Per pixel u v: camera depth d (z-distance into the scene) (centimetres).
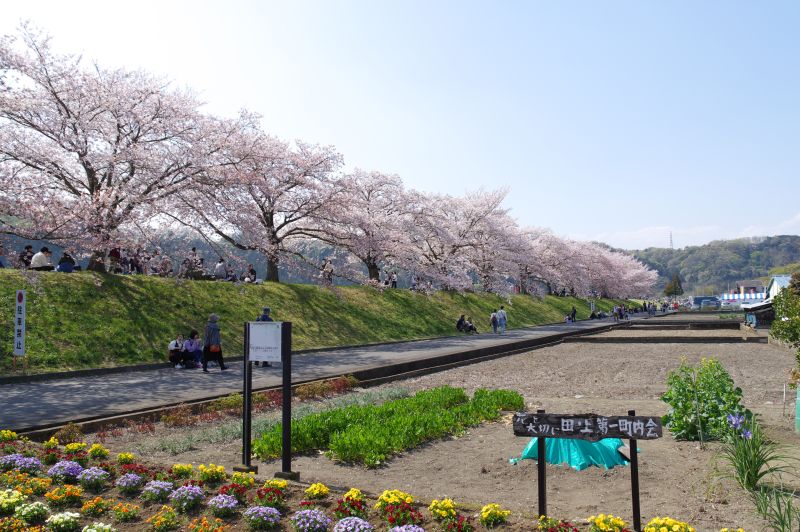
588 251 9569
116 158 2427
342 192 3725
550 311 6894
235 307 2925
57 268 2530
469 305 5312
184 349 2150
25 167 2461
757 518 609
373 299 4112
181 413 1242
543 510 576
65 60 2472
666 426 1133
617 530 508
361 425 1060
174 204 2658
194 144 2698
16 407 1282
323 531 539
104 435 1073
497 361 2712
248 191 3080
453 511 548
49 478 672
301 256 3553
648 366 2377
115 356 2098
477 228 5859
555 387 1828
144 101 2627
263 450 932
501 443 1041
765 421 1154
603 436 556
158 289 2677
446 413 1184
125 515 580
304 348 2848
